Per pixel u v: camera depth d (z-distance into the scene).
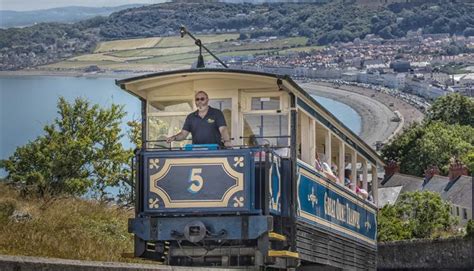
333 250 22.06
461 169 97.62
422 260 64.56
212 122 18.77
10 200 23.23
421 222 71.88
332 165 22.69
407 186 103.38
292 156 18.70
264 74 18.56
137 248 18.59
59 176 31.84
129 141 35.78
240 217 18.05
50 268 13.70
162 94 19.33
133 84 19.14
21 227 20.80
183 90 19.20
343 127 22.73
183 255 18.70
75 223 23.77
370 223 27.09
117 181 32.81
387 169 108.31
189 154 18.31
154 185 18.44
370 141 181.88
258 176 18.08
